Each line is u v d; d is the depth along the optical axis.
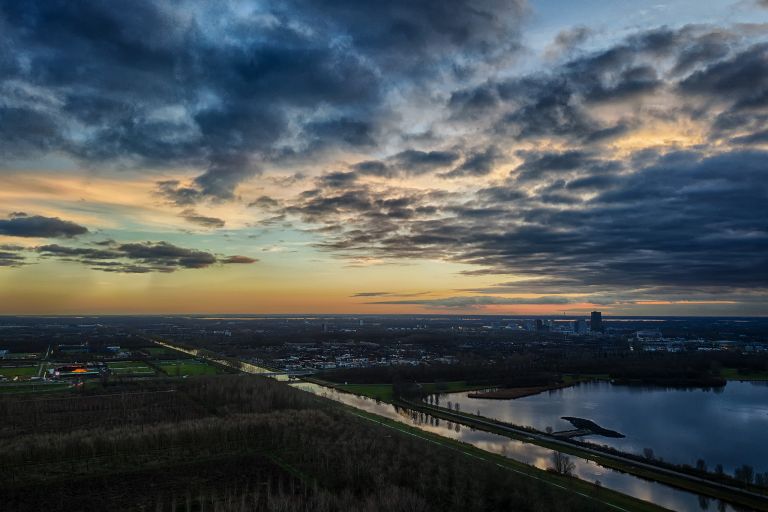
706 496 187.62
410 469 185.75
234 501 166.88
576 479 194.50
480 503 160.38
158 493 174.88
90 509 161.25
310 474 194.25
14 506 163.12
